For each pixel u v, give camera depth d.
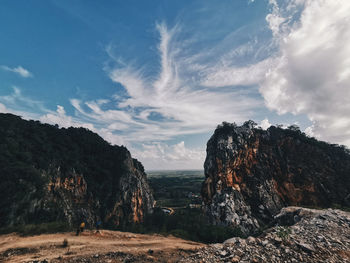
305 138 82.38
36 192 51.12
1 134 61.56
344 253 7.65
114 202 86.00
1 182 45.53
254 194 70.19
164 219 75.75
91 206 78.19
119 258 12.99
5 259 11.70
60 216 56.41
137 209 94.50
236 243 10.34
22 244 14.30
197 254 10.03
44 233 17.88
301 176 72.06
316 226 10.81
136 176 113.69
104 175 93.44
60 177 69.38
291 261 7.39
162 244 18.95
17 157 57.22
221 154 77.81
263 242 9.23
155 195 149.25
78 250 13.77
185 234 34.50
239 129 85.38
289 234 9.75
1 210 41.09
